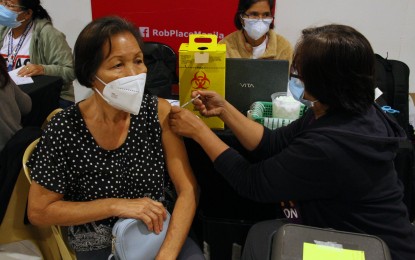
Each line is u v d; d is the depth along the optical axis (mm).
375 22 3199
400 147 1527
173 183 1425
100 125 1298
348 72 1055
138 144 1347
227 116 1447
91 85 1241
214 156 1313
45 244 1514
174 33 3320
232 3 3145
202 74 1484
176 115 1346
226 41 2521
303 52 1102
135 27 1247
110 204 1271
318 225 1207
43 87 2287
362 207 1141
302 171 1110
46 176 1267
